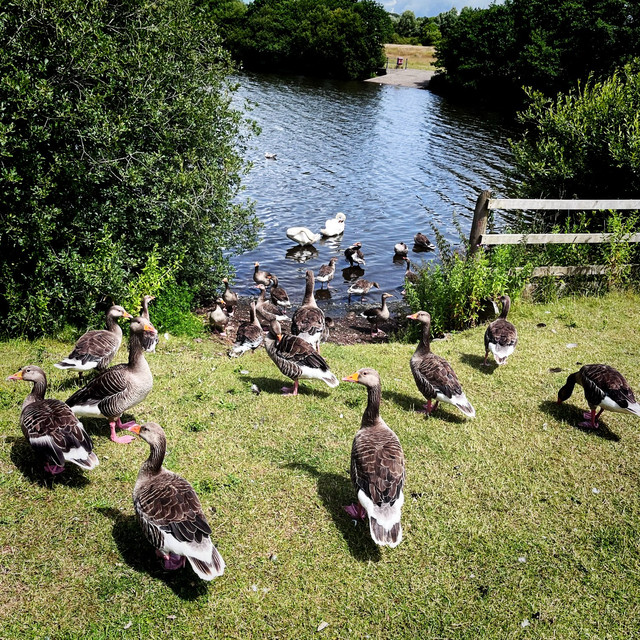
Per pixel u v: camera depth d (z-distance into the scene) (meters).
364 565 6.10
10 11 11.30
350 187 30.22
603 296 14.11
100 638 5.16
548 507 7.02
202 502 6.80
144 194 14.10
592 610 5.68
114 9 13.70
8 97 10.52
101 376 7.65
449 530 6.59
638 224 15.27
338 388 9.97
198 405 9.06
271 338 9.57
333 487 7.23
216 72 15.82
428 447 8.09
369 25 73.56
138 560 6.00
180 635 5.27
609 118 15.83
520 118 19.48
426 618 5.53
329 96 57.06
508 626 5.48
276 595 5.70
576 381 8.94
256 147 36.69
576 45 36.22
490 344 10.18
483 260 12.87
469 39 56.62
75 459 6.41
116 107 13.27
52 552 6.02
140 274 14.43
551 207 13.59
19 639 5.12
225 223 15.40
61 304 12.77
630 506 7.05
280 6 79.50
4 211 11.49
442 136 41.47
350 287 18.58
